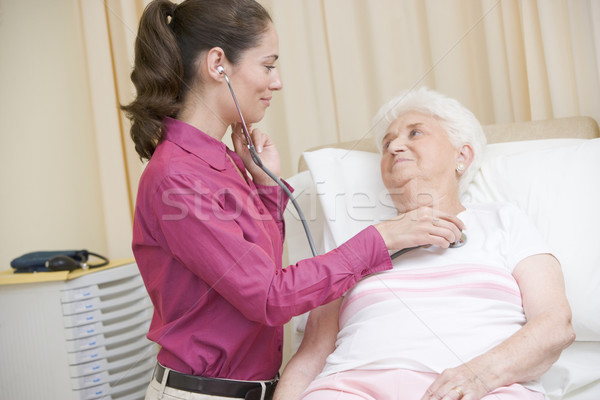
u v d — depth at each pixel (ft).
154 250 3.32
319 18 6.80
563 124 4.94
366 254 3.31
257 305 3.05
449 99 4.24
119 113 7.04
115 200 7.02
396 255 3.73
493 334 3.24
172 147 3.29
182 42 3.38
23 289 5.26
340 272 3.19
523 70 6.00
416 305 3.43
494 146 4.81
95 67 6.92
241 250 3.03
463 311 3.35
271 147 4.00
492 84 6.09
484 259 3.61
